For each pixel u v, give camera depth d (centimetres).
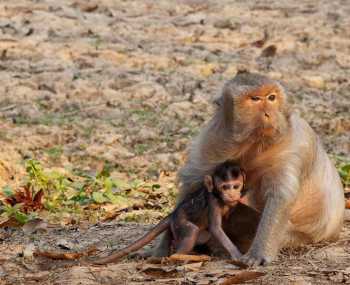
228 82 927
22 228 1138
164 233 992
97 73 2092
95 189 1372
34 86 1995
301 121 980
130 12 2653
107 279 905
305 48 2347
